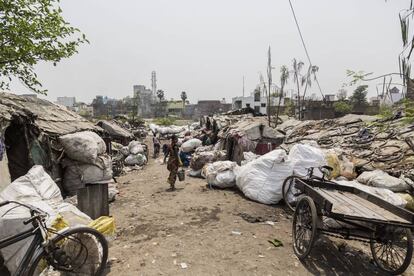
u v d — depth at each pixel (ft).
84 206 17.53
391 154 26.91
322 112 94.38
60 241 11.11
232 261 13.75
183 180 32.73
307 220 14.53
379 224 12.00
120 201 25.16
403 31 7.86
